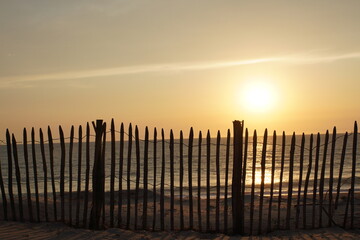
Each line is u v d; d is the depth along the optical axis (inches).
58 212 462.9
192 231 349.4
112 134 357.4
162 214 354.6
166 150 3590.1
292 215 454.9
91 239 312.5
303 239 321.4
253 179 348.5
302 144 351.6
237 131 353.4
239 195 350.9
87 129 357.1
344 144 352.2
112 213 359.6
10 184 371.6
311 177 1497.3
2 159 3073.3
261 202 351.3
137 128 353.4
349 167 1979.6
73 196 669.9
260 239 326.0
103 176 359.6
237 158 351.9
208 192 351.3
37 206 366.0
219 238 327.3
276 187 1109.7
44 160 364.5
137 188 355.6
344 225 360.8
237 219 349.4
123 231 340.2
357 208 484.1
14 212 373.7
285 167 2052.2
